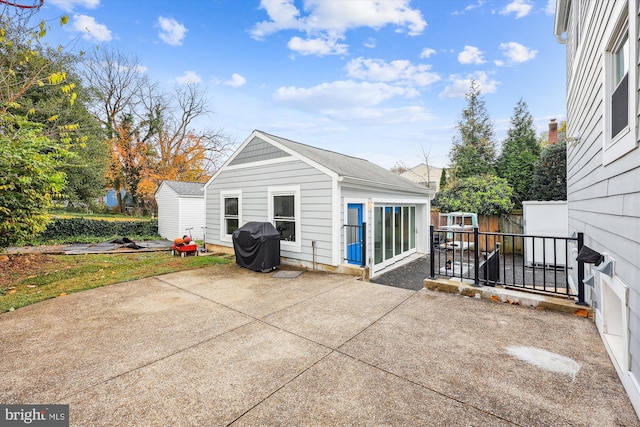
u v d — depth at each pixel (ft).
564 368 8.36
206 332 11.10
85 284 18.25
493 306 13.56
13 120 20.89
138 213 73.20
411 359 8.95
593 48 11.98
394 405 6.83
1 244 21.11
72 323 12.06
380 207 26.99
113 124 69.36
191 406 6.84
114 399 7.12
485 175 41.83
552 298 13.16
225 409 6.73
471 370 8.31
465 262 28.73
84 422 6.32
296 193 23.49
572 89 18.33
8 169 18.69
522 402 6.92
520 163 41.04
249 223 23.66
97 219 46.32
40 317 12.73
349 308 13.66
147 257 28.66
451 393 7.27
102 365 8.73
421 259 31.76
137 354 9.41
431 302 14.32
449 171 59.21
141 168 71.67
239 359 9.05
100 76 66.74
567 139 17.80
